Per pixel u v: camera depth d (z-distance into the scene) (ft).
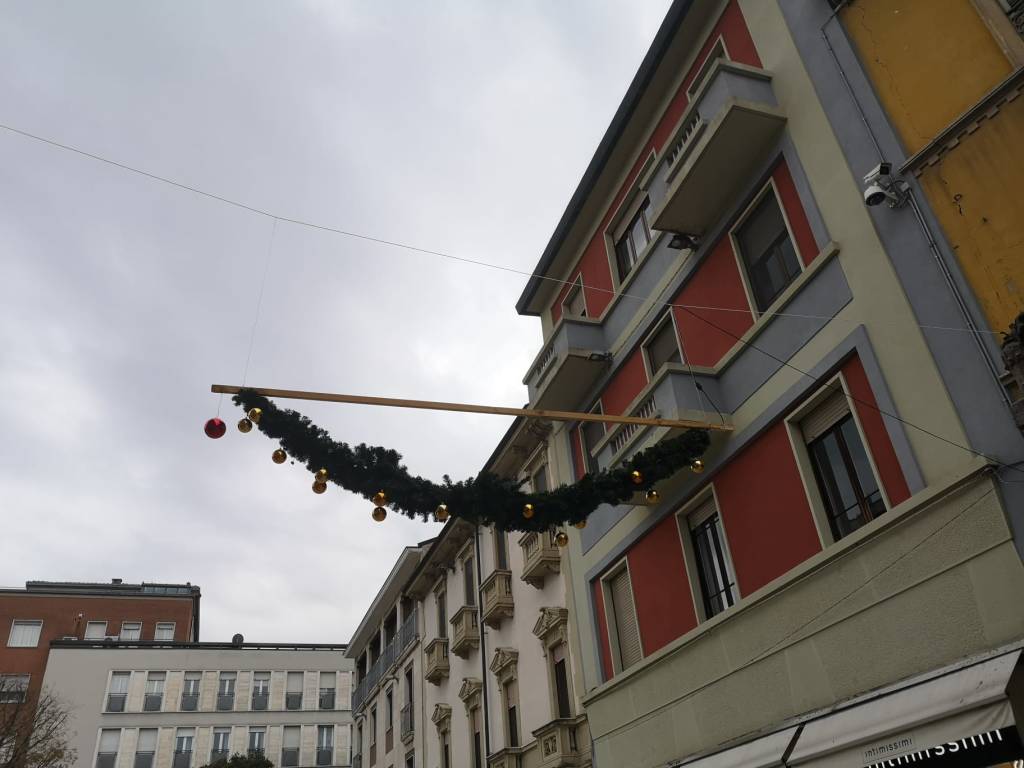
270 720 167.84
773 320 38.14
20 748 109.19
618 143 52.90
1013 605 25.86
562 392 55.16
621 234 54.95
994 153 29.27
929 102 32.17
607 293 55.01
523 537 63.57
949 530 28.19
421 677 90.27
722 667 37.83
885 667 29.71
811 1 38.40
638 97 50.29
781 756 31.30
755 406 38.63
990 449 27.48
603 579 51.16
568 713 56.49
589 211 57.36
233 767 143.02
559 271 61.82
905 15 33.78
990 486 27.14
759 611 36.11
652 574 45.83
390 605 111.45
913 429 30.25
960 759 24.70
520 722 63.05
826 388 34.96
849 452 34.14
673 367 40.45
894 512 29.96
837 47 36.52
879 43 34.73
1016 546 26.09
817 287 35.58
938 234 30.58
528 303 64.75
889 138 33.19
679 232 44.06
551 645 59.47
